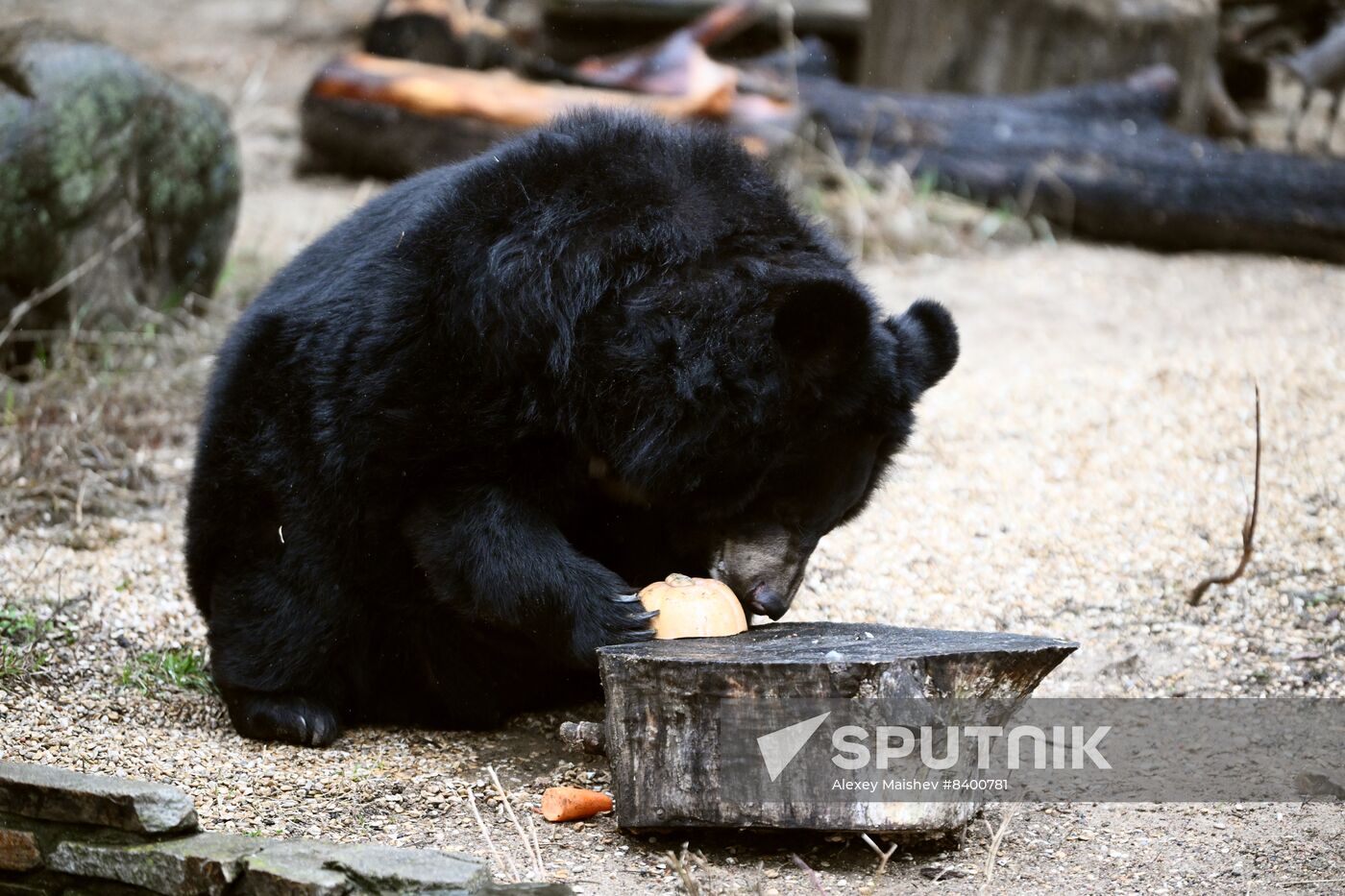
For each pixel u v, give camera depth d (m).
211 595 7.95
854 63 23.50
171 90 13.38
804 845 6.38
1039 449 11.35
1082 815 6.86
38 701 7.62
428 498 7.20
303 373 7.51
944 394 12.70
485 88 18.69
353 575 7.61
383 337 7.16
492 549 7.04
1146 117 19.30
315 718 7.67
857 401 7.08
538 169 7.28
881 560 9.78
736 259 7.14
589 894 5.81
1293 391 12.02
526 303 6.95
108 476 11.15
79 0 28.17
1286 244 17.56
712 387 6.84
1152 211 17.84
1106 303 15.71
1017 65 20.11
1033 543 9.95
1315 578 9.27
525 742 7.85
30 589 9.07
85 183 12.45
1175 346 13.88
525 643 7.78
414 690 8.02
